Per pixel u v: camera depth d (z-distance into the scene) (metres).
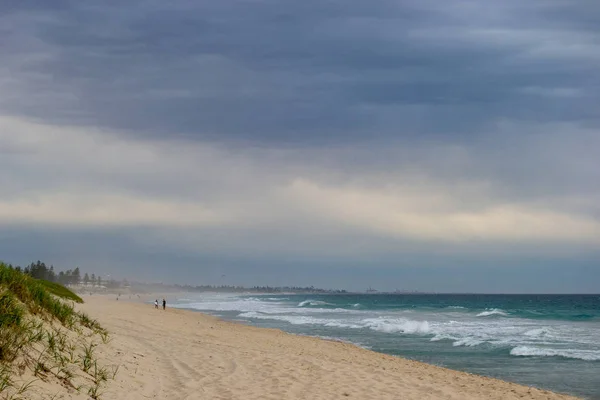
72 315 10.38
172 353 12.05
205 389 8.73
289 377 10.88
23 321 7.27
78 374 7.04
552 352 21.86
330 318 45.16
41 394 5.77
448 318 48.62
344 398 9.40
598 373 17.44
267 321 40.75
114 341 10.53
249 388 9.30
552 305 99.62
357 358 17.42
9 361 6.03
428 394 10.75
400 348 23.80
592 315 54.03
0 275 8.64
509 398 11.62
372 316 49.69
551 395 12.51
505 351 22.70
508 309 76.19
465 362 19.80
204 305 81.19
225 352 13.52
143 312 30.34
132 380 8.17
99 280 183.75
